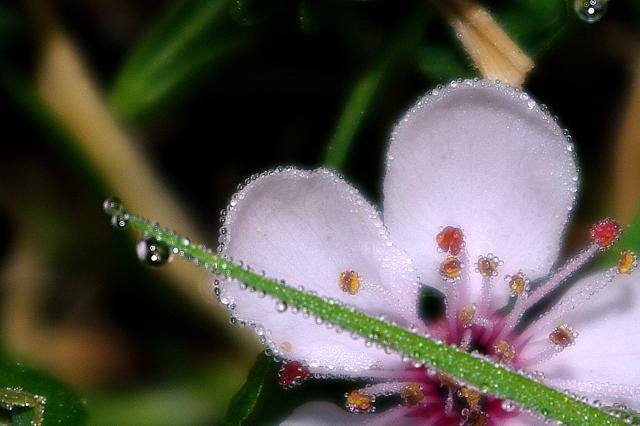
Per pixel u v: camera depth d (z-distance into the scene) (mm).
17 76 143
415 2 139
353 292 128
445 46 139
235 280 126
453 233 128
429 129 128
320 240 128
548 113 127
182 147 145
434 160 128
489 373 124
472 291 131
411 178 129
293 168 126
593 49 143
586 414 124
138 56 141
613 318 130
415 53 140
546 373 130
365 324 123
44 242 144
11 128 144
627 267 129
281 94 145
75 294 143
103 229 143
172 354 142
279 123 145
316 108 145
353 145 142
